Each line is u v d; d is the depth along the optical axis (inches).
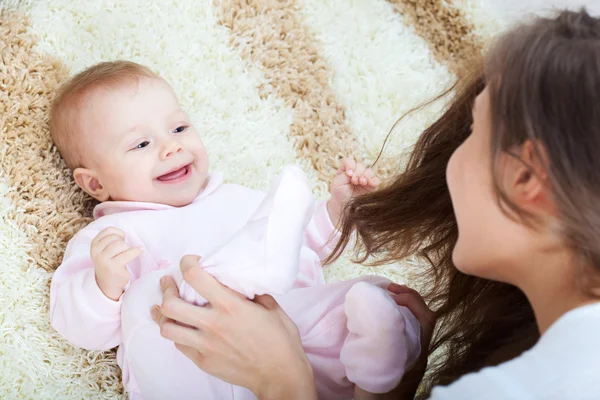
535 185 21.0
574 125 19.9
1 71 48.1
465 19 61.3
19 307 43.6
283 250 30.8
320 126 56.8
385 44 60.7
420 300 36.2
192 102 54.3
